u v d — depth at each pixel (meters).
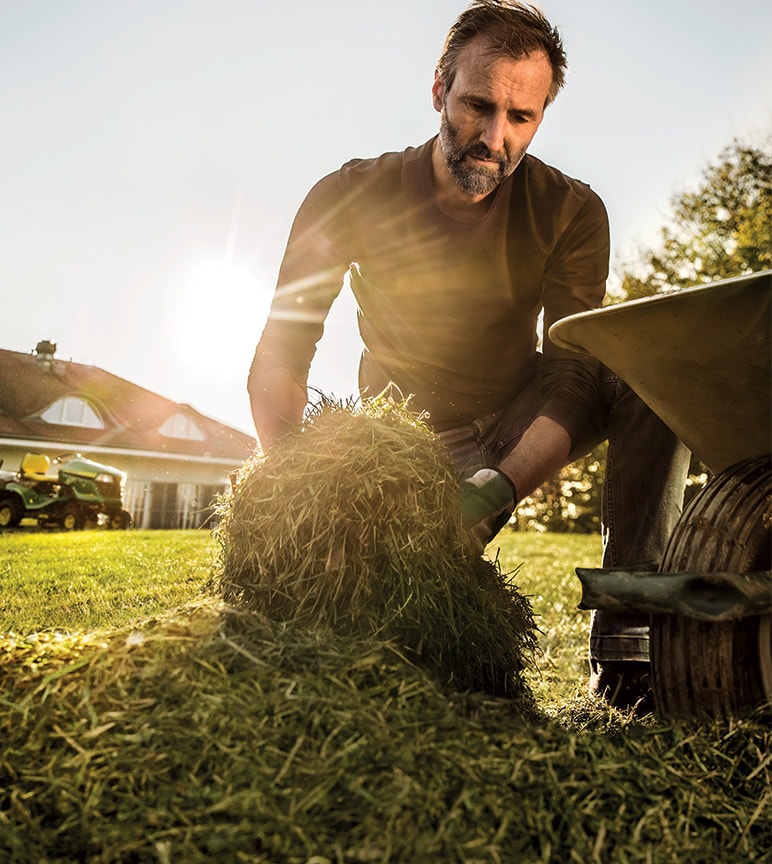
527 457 2.25
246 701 1.46
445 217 2.62
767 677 1.70
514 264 2.67
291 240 2.77
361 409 2.18
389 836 1.17
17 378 25.30
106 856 1.15
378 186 2.67
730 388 1.89
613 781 1.42
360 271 2.86
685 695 1.73
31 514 11.60
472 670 1.89
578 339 2.07
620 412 2.60
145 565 5.46
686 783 1.46
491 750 1.42
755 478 1.81
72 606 3.61
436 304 2.74
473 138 2.38
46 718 1.43
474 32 2.35
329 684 1.54
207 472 26.92
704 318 1.77
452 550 1.99
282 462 2.03
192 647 1.63
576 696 2.50
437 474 2.01
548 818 1.28
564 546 10.63
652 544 2.49
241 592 1.99
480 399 2.92
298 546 1.92
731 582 1.60
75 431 25.19
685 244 19.91
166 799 1.24
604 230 2.79
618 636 2.33
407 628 1.83
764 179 19.58
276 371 2.56
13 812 1.25
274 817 1.20
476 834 1.21
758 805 1.43
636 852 1.25
